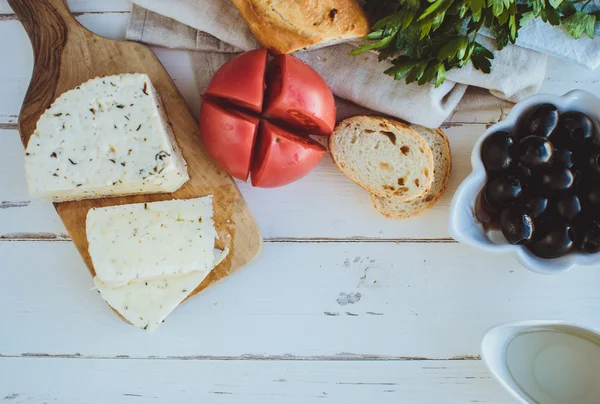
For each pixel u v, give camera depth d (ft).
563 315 2.42
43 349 2.43
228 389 2.44
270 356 2.44
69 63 2.35
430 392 2.43
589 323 2.42
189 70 2.41
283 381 2.44
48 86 2.35
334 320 2.43
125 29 2.39
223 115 2.21
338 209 2.43
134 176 2.26
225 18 2.33
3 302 2.43
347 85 2.36
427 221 2.42
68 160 2.27
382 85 2.35
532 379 2.37
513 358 2.37
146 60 2.36
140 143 2.26
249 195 2.43
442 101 2.35
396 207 2.40
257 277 2.43
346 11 2.21
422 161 2.32
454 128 2.42
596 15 2.28
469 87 2.39
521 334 2.35
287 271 2.43
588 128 2.22
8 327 2.43
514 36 2.19
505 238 2.28
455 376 2.43
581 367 2.35
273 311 2.43
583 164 2.23
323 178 2.43
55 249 2.43
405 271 2.43
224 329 2.43
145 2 2.32
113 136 2.27
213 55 2.39
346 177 2.43
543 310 2.43
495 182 2.24
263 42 2.27
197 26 2.34
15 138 2.41
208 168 2.37
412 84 2.33
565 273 2.42
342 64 2.36
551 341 2.36
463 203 2.26
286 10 2.18
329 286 2.43
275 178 2.28
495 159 2.22
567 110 2.27
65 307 2.43
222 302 2.43
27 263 2.43
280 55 2.25
